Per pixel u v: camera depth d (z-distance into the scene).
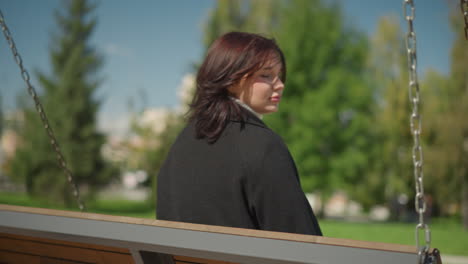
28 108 31.97
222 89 1.31
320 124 24.88
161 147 31.83
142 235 0.97
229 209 1.17
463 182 20.00
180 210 1.25
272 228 1.11
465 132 19.73
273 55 1.34
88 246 1.14
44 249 1.23
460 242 10.56
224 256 0.90
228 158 1.20
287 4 27.12
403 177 28.88
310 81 26.00
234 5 30.30
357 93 25.67
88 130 31.75
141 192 38.38
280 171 1.14
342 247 0.81
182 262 1.04
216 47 1.36
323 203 28.11
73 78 31.81
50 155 31.73
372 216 33.31
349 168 25.70
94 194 32.56
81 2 32.66
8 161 32.97
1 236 1.29
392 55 29.47
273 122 25.44
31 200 31.22
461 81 20.23
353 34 27.14
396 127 28.70
